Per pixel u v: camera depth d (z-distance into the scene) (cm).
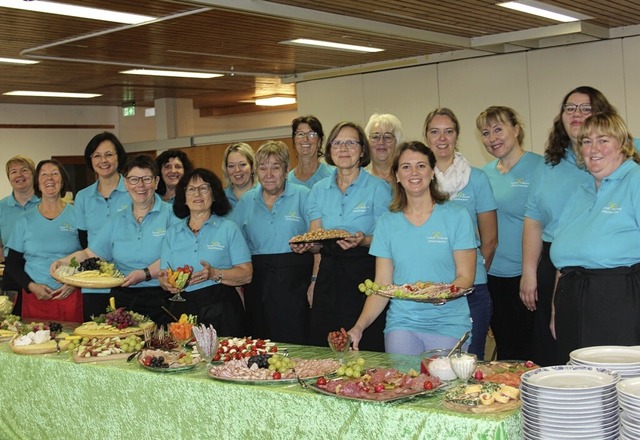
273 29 775
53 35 768
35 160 1414
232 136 1305
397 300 383
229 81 1172
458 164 456
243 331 472
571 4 727
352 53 948
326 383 289
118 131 1522
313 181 534
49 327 428
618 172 333
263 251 498
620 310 327
